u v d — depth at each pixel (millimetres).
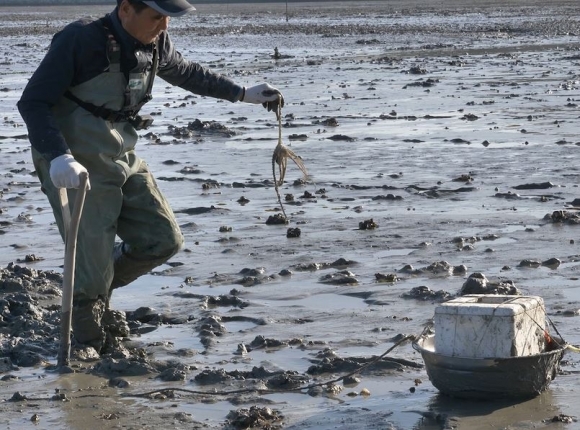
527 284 8398
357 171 14508
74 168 6363
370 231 10656
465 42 46031
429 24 64688
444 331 5961
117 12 6730
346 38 52562
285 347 7066
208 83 7402
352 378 6363
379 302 8047
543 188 12812
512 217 11094
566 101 22031
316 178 14031
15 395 6223
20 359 6938
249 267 9336
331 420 5730
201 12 109625
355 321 7594
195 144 17703
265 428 5645
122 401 6168
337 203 12305
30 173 15352
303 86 27547
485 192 12648
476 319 5859
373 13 89875
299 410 5914
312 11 102562
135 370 6672
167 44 7098
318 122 19953
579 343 6832
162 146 17562
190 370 6656
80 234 6930
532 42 44688
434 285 8477
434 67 32594
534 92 24031
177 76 7312
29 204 12992
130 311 8094
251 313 7910
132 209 7117
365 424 5648
